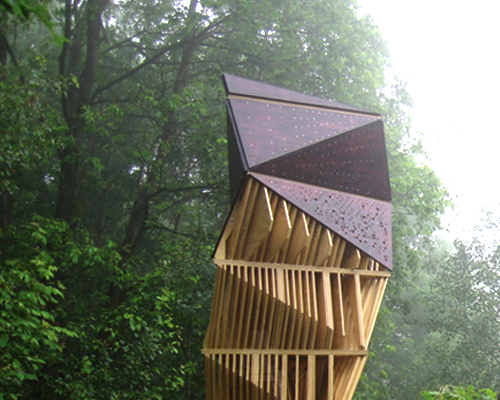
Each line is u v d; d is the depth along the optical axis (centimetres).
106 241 1984
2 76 1212
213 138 1535
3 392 958
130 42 1825
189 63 1720
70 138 1511
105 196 1889
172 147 1641
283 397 675
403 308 2088
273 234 705
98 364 1333
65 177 1612
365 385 1798
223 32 1753
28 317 946
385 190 771
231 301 699
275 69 1678
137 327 1166
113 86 1908
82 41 1848
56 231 1372
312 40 1661
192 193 1838
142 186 1623
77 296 1647
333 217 728
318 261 718
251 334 693
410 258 1936
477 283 2211
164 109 1517
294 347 699
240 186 711
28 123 1172
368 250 731
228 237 707
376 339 2131
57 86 1233
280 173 720
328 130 757
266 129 738
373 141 774
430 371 2262
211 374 685
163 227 1636
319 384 718
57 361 1205
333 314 720
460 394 527
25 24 1253
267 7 1614
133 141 1902
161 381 1384
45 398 1264
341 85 1686
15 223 1631
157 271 1323
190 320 1371
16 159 1130
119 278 1370
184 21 1692
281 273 702
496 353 2153
